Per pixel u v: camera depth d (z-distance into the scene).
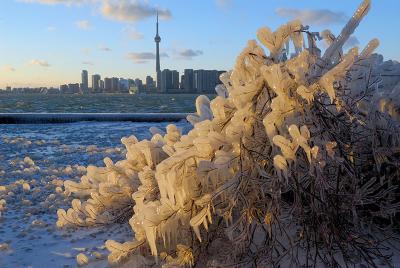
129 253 3.85
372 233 3.90
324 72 3.67
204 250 3.64
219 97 3.79
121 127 21.39
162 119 24.70
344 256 3.39
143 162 5.08
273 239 3.49
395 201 4.00
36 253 4.32
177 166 3.50
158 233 3.51
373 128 3.82
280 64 3.76
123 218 5.11
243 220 3.48
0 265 4.04
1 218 5.46
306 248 3.55
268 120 3.27
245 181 3.44
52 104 73.06
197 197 3.57
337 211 3.40
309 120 3.44
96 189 5.59
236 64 3.96
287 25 3.90
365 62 3.99
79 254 3.96
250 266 3.51
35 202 6.38
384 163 3.97
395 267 3.38
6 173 8.65
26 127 22.02
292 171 3.32
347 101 3.70
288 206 3.92
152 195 4.31
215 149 3.59
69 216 5.09
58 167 9.49
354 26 3.81
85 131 19.47
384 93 4.15
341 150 3.51
